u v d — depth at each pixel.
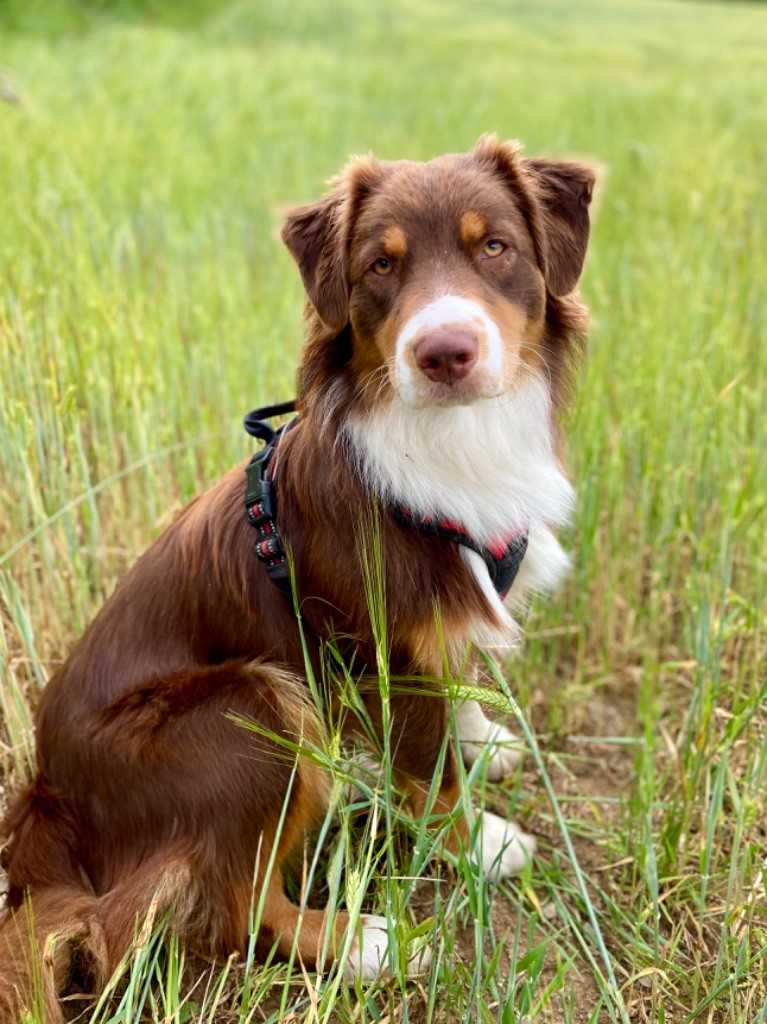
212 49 4.77
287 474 1.17
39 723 1.20
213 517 1.19
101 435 1.49
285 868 1.23
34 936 1.07
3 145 2.38
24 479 1.37
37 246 1.73
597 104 3.72
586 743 1.42
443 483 1.15
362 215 1.14
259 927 1.11
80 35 4.78
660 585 1.47
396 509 1.15
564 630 1.50
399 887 1.11
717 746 1.27
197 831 1.14
